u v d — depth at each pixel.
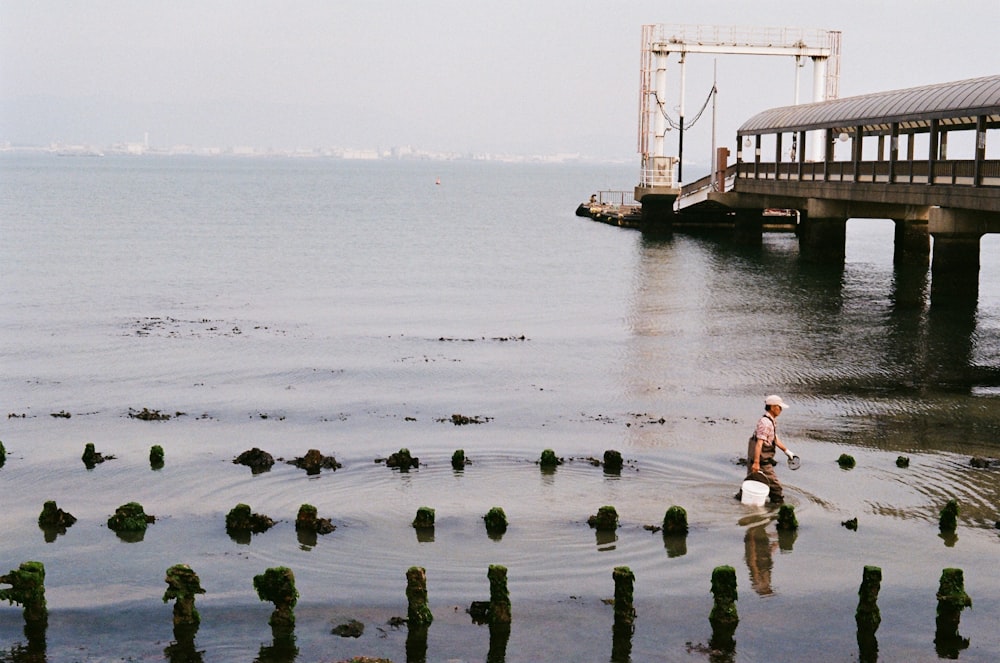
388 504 20.05
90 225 98.38
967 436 24.92
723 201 78.94
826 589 16.44
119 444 24.28
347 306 47.62
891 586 16.53
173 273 59.94
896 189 45.81
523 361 34.34
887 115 47.50
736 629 15.20
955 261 43.59
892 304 47.06
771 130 66.94
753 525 18.98
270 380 31.33
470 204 163.00
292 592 15.34
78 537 18.50
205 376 31.84
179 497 20.58
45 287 52.59
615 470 22.20
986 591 16.36
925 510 19.83
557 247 80.69
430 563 17.33
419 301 49.50
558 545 18.05
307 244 81.75
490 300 49.97
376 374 32.19
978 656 14.52
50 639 14.95
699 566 17.25
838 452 23.59
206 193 185.62
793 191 62.03
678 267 64.81
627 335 39.50
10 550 17.91
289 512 19.66
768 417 20.41
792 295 50.75
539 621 15.41
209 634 15.08
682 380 31.30
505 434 25.16
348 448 23.91
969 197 38.88
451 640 14.88
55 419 26.59
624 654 14.52
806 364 33.53
